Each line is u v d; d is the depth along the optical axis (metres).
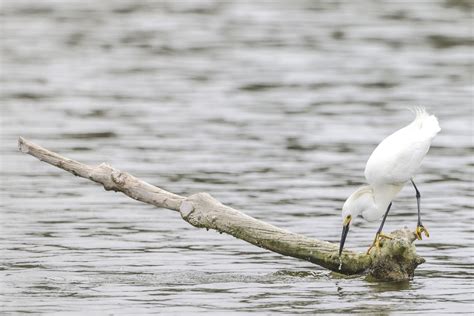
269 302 11.02
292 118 22.69
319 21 36.44
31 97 25.08
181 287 11.62
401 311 10.70
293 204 15.66
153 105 24.22
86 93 25.64
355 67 29.06
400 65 29.27
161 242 13.72
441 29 34.75
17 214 15.09
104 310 10.70
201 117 22.86
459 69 28.61
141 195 12.31
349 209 12.19
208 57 30.67
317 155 19.23
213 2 40.88
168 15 38.06
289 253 12.10
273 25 35.84
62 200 16.03
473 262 12.69
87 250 13.24
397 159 12.09
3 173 17.86
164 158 18.89
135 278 11.99
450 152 19.53
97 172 12.39
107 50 31.80
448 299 11.13
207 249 13.41
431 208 15.52
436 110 23.36
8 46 32.19
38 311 10.66
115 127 21.73
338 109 23.67
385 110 23.47
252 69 28.88
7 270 12.27
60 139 20.48
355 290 11.53
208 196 12.27
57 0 41.38
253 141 20.45
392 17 37.16
